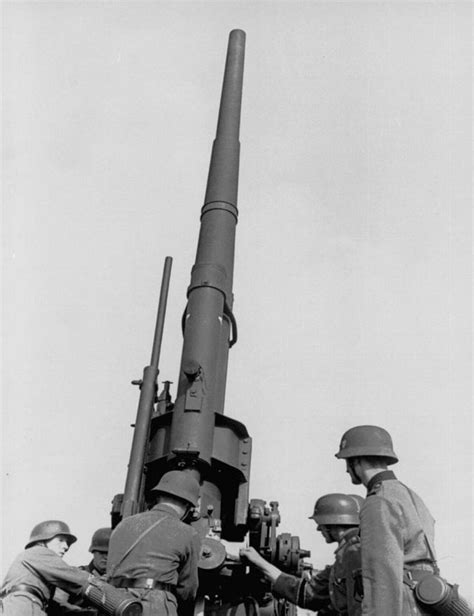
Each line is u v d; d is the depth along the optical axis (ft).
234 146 35.45
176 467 26.27
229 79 38.34
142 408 28.48
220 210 32.94
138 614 16.44
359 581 17.17
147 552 17.34
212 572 23.82
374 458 16.61
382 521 14.46
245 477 27.48
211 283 29.63
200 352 27.91
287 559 26.91
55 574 20.33
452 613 14.26
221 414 27.40
